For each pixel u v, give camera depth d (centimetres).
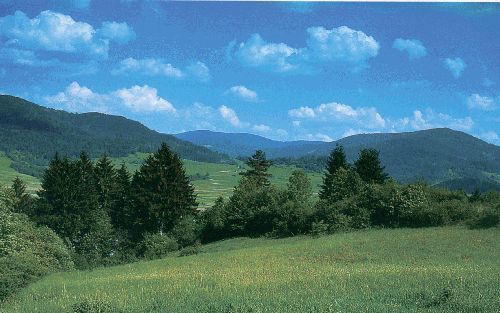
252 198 7156
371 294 2102
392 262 3716
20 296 3028
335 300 1880
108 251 8494
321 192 8669
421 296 1956
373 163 8888
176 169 8794
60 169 8931
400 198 5847
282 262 3966
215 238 7538
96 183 9800
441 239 4541
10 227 5256
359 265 3578
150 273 3744
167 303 2181
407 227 5662
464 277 2453
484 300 1784
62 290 3052
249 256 4456
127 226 9038
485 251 3966
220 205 7700
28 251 5172
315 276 2905
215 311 1905
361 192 6512
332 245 4700
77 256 7162
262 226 7000
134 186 9119
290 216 6481
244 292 2372
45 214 8806
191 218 8169
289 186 7306
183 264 4316
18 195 9662
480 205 5553
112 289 2886
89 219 8831
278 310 1797
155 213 8462
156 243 7481
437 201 6031
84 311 2075
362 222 5978
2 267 3391
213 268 3794
